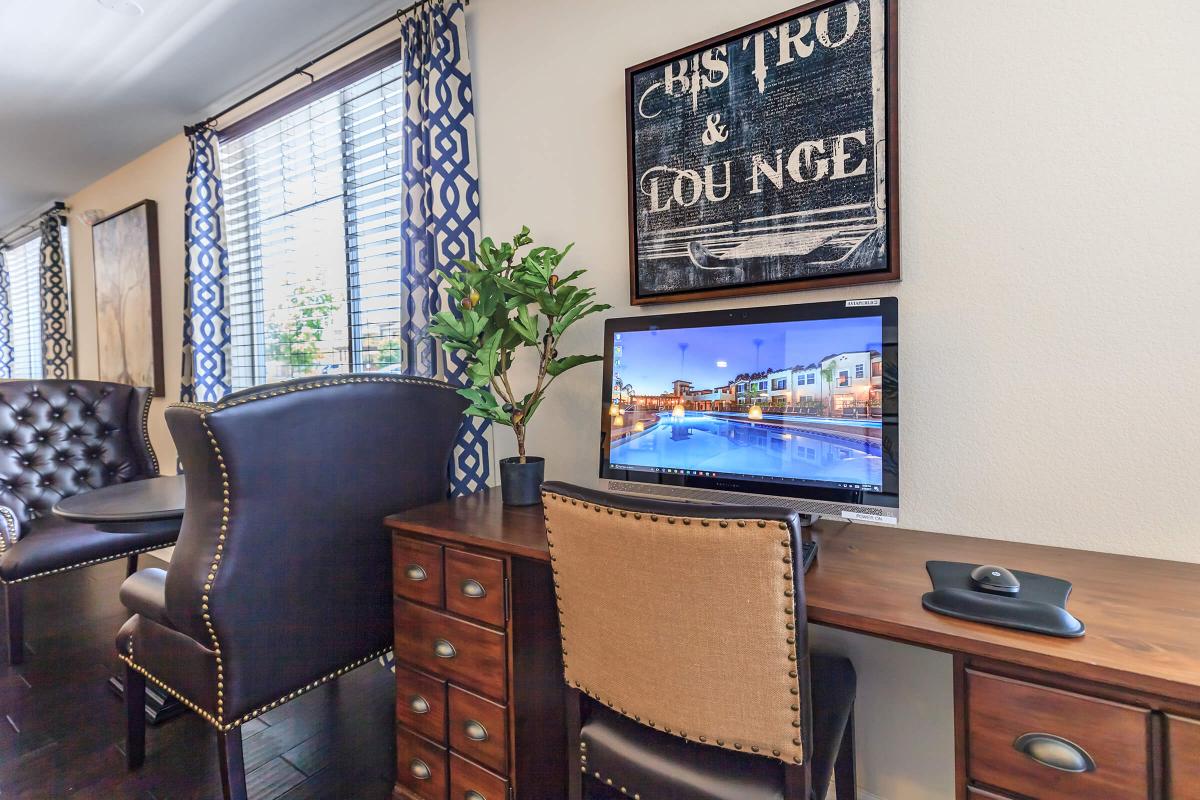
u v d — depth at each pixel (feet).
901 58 3.97
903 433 4.10
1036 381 3.65
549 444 6.02
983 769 2.38
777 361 3.86
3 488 8.07
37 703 6.21
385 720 5.92
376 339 7.79
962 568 3.15
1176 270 3.25
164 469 11.35
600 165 5.49
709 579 2.55
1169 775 2.03
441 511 4.73
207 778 5.01
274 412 4.10
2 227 17.26
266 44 7.88
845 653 4.32
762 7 4.52
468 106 6.35
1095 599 2.70
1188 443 3.26
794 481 3.76
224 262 9.53
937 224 3.90
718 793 2.72
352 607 4.82
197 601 4.00
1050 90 3.53
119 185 12.55
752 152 4.53
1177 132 3.22
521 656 3.90
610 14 5.37
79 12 7.13
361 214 7.86
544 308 4.88
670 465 4.31
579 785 3.33
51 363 14.57
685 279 4.91
